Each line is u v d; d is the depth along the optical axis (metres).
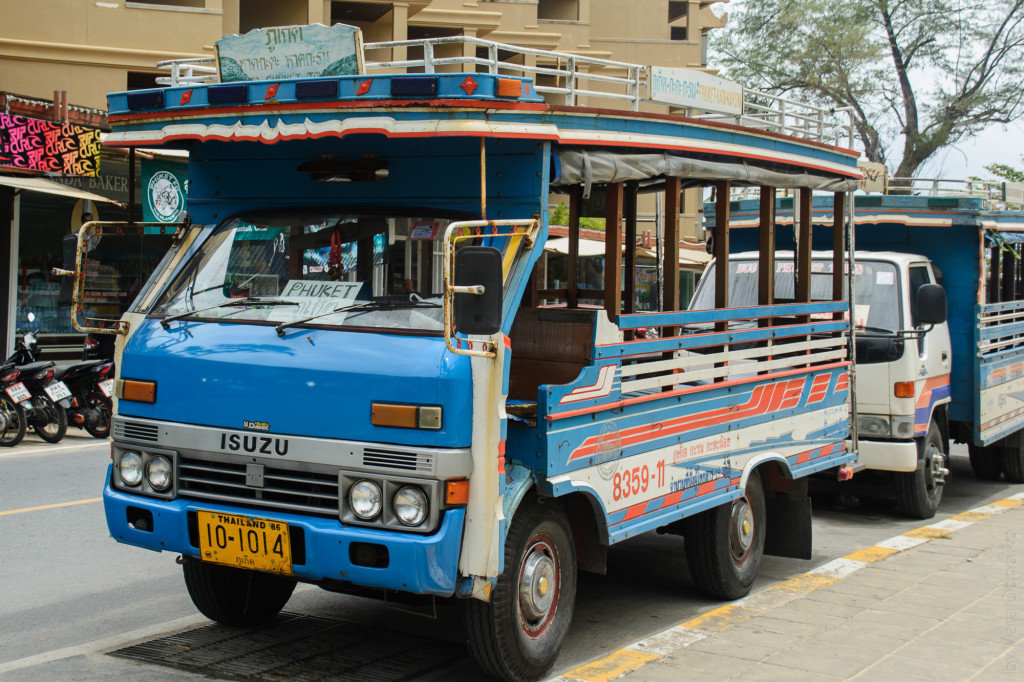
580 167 4.76
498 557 4.19
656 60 32.16
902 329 9.01
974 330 9.96
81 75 20.09
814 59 31.05
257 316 4.64
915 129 31.52
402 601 4.59
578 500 5.04
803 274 7.27
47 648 5.18
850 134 7.73
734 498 6.11
